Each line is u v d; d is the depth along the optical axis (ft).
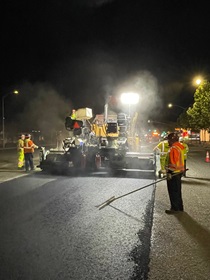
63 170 44.70
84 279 12.88
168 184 23.61
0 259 14.74
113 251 15.81
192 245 16.72
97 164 44.21
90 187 33.19
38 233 18.31
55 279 12.87
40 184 34.73
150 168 42.32
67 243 16.81
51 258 14.89
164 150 39.37
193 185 35.70
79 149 44.34
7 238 17.48
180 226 19.98
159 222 20.81
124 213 22.90
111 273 13.43
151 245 16.67
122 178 39.93
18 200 26.61
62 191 30.78
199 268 13.96
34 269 13.75
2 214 22.24
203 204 26.16
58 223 20.26
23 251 15.69
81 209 23.85
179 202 23.43
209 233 18.66
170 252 15.76
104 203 25.30
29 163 47.09
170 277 13.10
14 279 12.86
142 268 13.93
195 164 61.26
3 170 47.65
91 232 18.61
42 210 23.45
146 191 31.45
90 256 15.17
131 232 18.72
